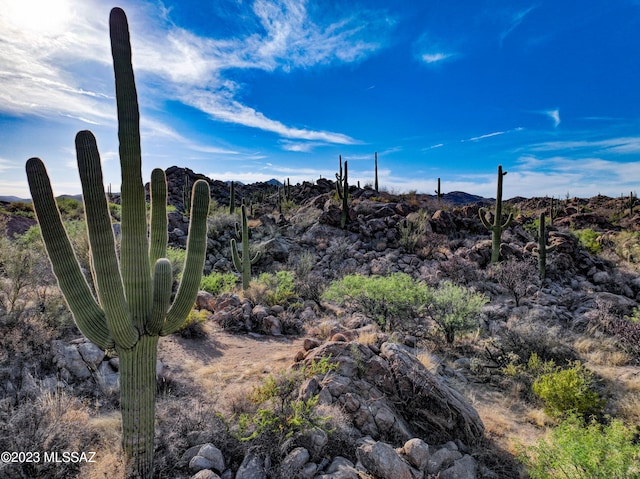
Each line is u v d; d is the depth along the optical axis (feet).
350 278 38.01
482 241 61.31
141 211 11.69
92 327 10.79
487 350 27.37
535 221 72.79
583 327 34.17
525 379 23.53
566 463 11.97
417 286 34.12
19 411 11.85
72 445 11.70
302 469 12.14
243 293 43.01
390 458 12.16
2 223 33.81
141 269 11.61
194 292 12.74
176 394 17.70
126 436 11.56
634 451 11.27
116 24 11.25
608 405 20.44
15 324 17.72
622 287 47.70
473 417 16.87
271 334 31.91
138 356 11.62
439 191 113.19
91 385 16.72
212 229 76.02
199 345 26.89
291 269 60.64
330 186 160.86
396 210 79.87
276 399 15.43
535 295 42.96
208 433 13.42
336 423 14.14
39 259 23.00
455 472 13.26
